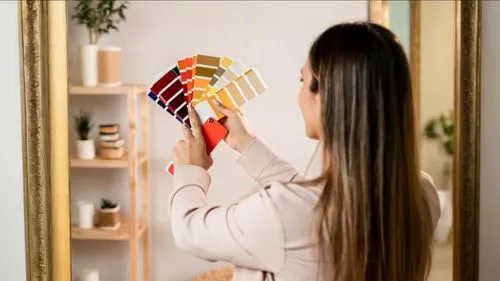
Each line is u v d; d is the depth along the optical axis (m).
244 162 1.40
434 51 1.56
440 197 1.56
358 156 1.07
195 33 1.57
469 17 1.52
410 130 1.12
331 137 1.09
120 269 1.56
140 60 1.54
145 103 1.55
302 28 1.58
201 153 1.27
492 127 1.56
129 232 1.55
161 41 1.55
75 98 1.50
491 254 1.58
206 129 1.31
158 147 1.56
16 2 1.44
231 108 1.35
